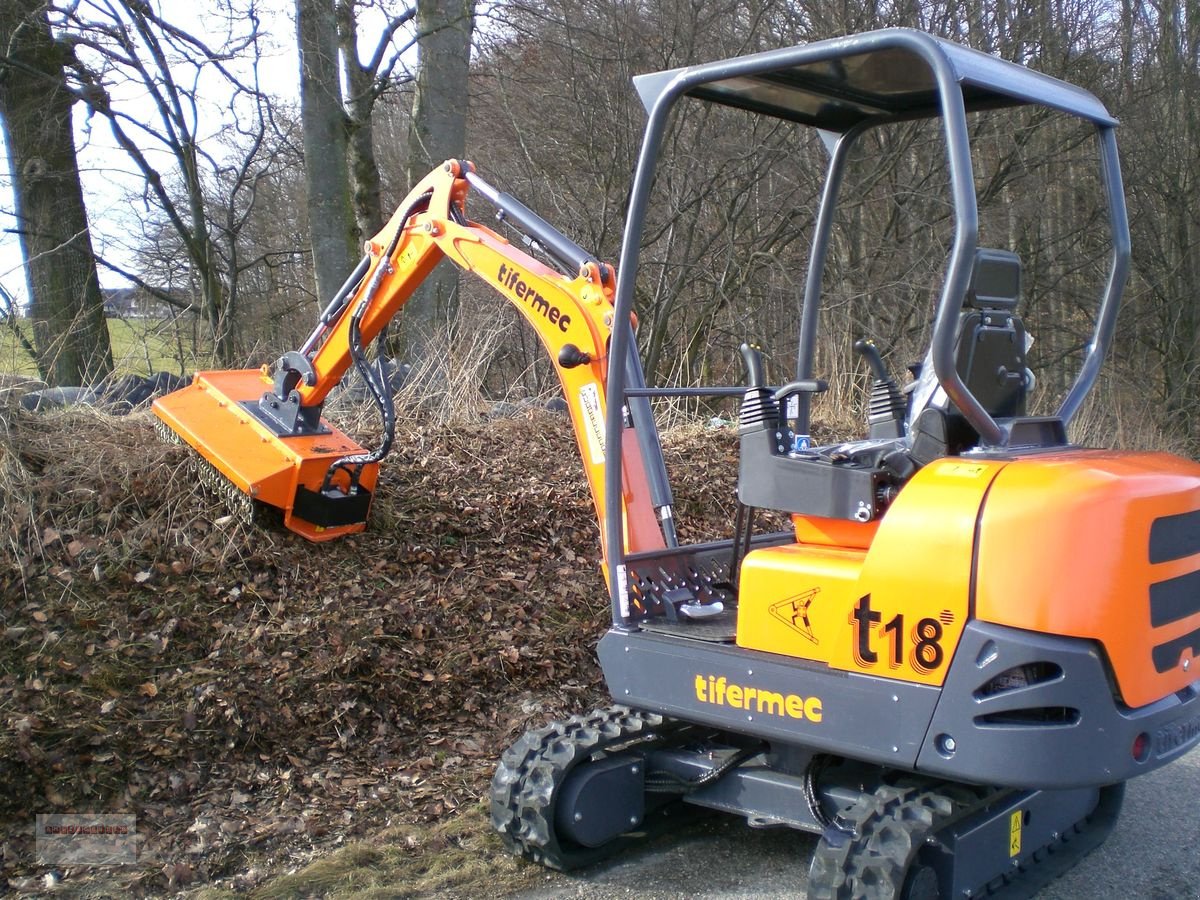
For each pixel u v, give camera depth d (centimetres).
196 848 406
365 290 551
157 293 1427
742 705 361
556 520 707
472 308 1305
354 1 1174
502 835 411
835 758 389
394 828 432
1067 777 308
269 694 496
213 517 586
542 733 414
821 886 331
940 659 320
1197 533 349
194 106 1300
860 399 1098
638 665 389
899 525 330
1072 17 1520
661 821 444
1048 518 310
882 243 1396
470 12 1184
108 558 544
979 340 360
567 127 1289
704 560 440
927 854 343
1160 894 394
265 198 1716
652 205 1291
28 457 582
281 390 594
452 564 633
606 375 417
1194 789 492
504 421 838
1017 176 1473
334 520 595
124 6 1207
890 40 326
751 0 1239
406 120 1736
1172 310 1752
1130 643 315
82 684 473
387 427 574
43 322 806
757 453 385
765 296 1423
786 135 1262
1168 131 1705
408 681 536
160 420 616
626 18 1227
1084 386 410
